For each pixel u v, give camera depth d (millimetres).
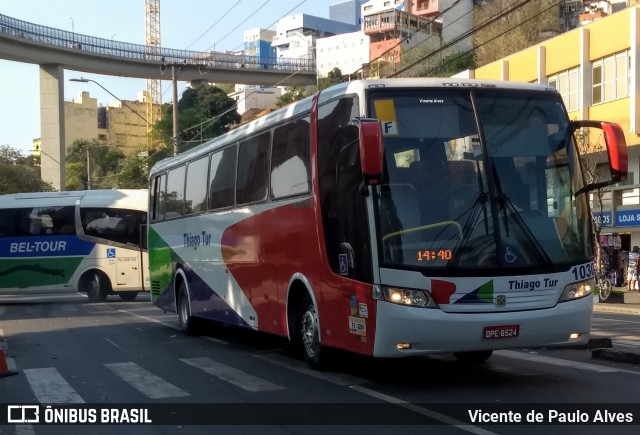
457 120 8680
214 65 83250
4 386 10148
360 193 8562
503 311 8180
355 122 8781
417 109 8648
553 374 9906
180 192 16312
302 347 10727
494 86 8992
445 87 8820
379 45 97438
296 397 8789
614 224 30734
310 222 9977
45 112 69312
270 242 11383
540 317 8250
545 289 8359
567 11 73500
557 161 8867
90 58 71625
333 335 9422
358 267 8648
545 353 11844
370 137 7699
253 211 12109
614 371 10078
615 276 31359
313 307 10219
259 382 9875
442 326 8016
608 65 29172
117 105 120875
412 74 57125
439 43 69125
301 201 10273
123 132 117438
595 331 15172
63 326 18391
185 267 15875
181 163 16328
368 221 8398
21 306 26812
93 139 108812
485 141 8641
